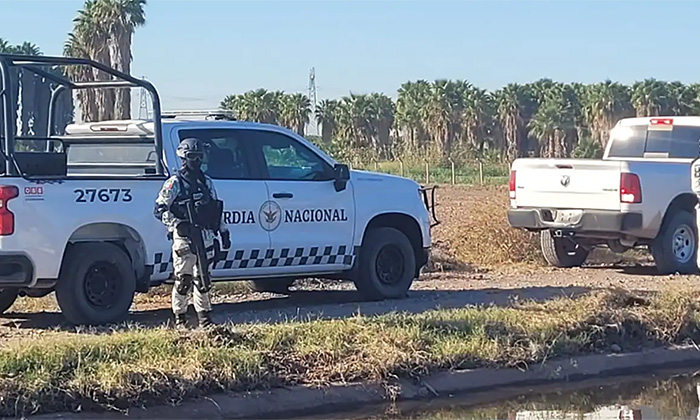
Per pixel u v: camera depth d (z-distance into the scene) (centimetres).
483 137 8150
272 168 1159
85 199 1020
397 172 5128
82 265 1018
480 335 970
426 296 1277
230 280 1145
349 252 1212
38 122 1658
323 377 867
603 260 1716
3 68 990
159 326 1012
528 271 1568
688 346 1070
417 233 1275
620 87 7694
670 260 1520
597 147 7338
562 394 922
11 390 755
